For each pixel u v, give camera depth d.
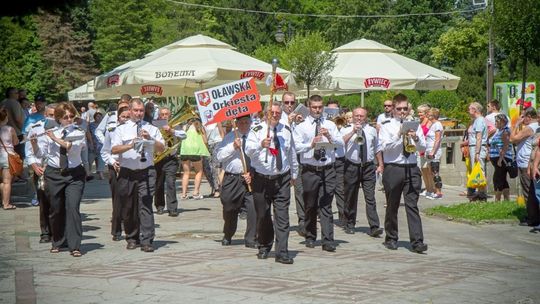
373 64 26.38
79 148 12.70
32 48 63.00
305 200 13.33
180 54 23.09
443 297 9.77
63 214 12.91
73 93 32.53
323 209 13.18
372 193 14.99
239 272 11.21
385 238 13.84
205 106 12.91
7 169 18.66
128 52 71.75
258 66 22.94
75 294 9.84
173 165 17.56
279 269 11.45
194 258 12.35
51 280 10.70
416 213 13.20
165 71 22.25
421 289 10.20
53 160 12.67
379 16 76.06
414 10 79.69
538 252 13.41
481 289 10.27
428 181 21.47
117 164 13.18
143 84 23.20
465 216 16.88
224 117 12.92
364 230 15.80
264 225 12.21
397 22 79.62
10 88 20.80
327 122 13.25
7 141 18.59
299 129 13.20
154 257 12.47
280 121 12.18
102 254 12.78
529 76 48.94
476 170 19.08
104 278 10.80
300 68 34.12
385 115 15.09
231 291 9.95
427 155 21.02
